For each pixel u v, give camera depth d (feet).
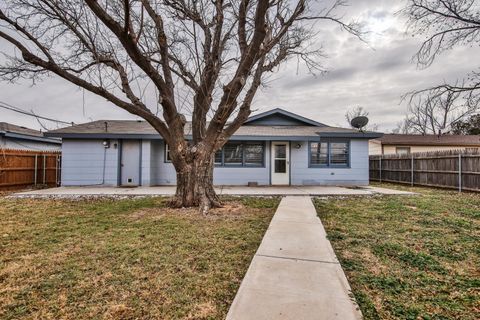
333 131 40.75
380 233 14.25
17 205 23.31
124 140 38.78
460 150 33.24
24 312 7.13
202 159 21.50
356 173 40.32
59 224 16.46
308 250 11.38
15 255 11.22
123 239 13.33
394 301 7.64
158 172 40.09
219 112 20.29
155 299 7.75
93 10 14.96
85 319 6.82
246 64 18.72
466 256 11.07
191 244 12.52
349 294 7.63
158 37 19.39
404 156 43.68
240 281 8.82
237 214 19.19
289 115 46.09
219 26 20.36
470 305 7.48
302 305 6.99
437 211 19.93
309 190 32.81
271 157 40.14
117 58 20.29
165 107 19.77
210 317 6.89
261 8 16.25
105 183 37.88
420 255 11.13
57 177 44.45
